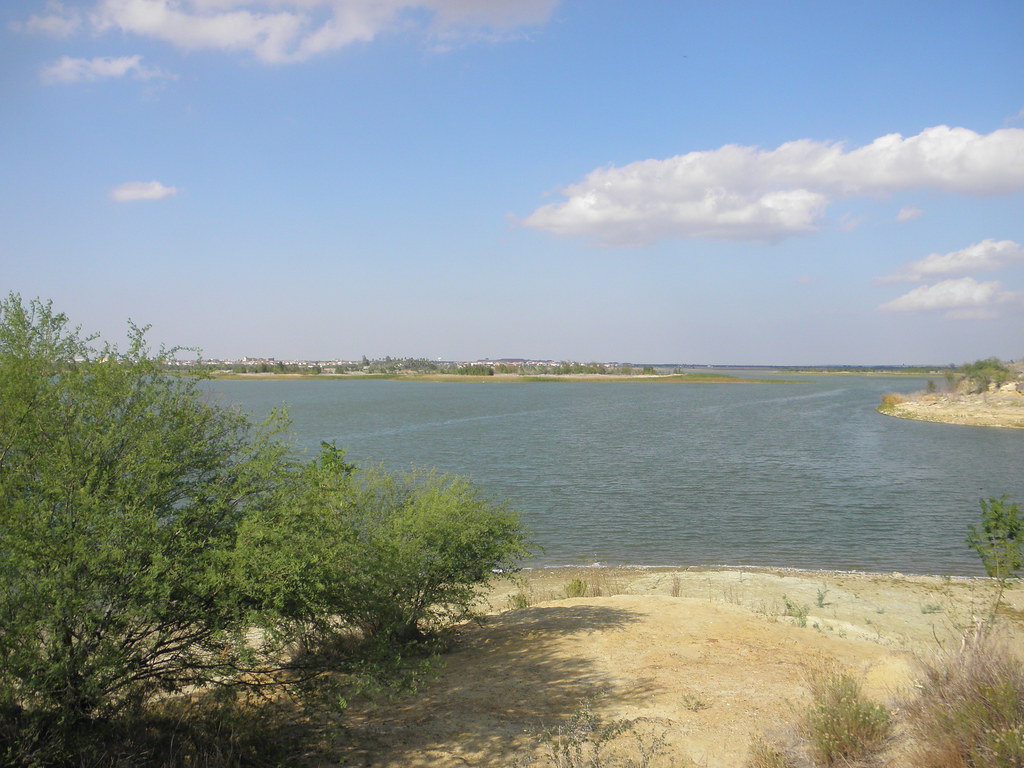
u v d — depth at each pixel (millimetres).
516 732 7301
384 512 11109
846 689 6863
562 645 10531
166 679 6633
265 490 7496
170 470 6820
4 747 5551
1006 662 6352
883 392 151500
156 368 7520
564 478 37875
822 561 22047
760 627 11594
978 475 39188
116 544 6070
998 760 4883
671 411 95562
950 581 18578
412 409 97375
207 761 6105
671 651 10062
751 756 6395
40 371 6742
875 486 35531
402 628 10367
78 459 6340
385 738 7227
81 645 5879
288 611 7012
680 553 23047
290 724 7500
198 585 6320
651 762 6457
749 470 40969
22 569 5633
